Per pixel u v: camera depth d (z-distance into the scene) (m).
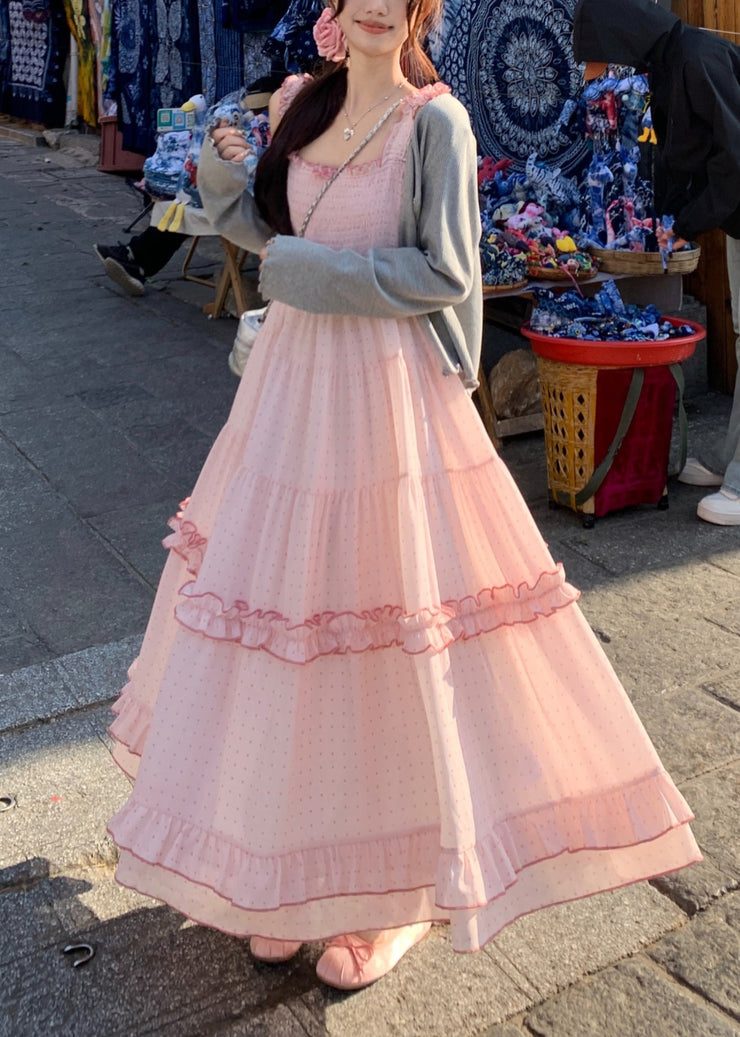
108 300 6.79
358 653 2.01
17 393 5.35
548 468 4.16
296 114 2.08
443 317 2.04
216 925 2.08
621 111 4.46
